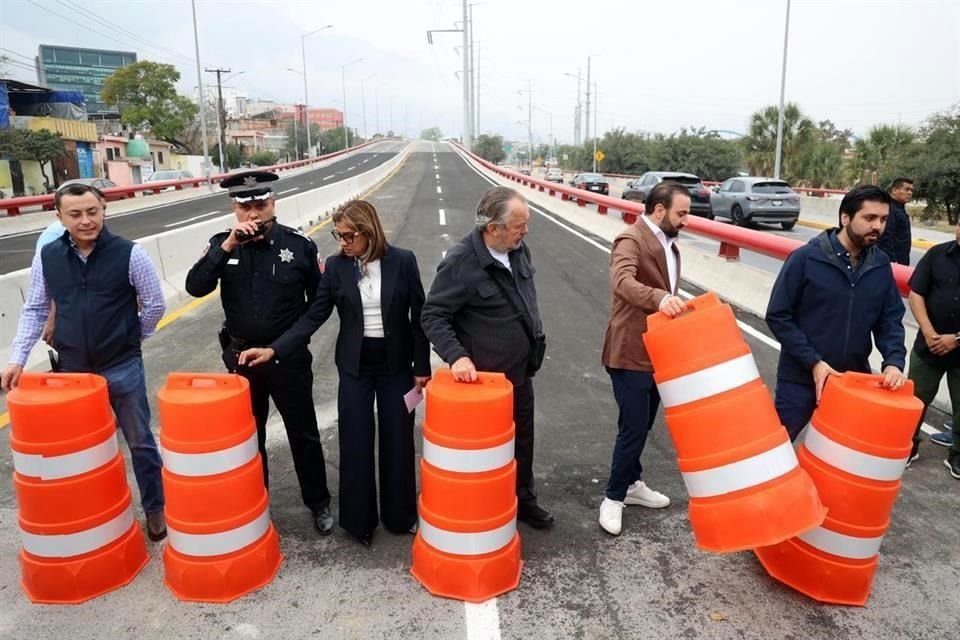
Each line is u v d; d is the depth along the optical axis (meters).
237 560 2.97
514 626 2.81
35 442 2.86
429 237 14.41
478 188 29.36
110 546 3.04
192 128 62.59
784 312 3.26
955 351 4.01
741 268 8.63
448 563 2.96
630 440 3.40
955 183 20.44
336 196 22.06
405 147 96.19
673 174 20.98
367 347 3.32
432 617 2.86
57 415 2.86
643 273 3.34
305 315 3.35
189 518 2.91
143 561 3.24
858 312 3.17
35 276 3.26
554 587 3.07
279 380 3.38
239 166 63.22
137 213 22.19
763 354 6.47
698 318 2.78
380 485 3.52
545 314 8.09
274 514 3.72
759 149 35.38
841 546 2.89
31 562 2.95
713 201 20.92
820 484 2.94
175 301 8.59
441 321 3.17
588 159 63.09
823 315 3.21
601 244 13.95
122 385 3.30
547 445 4.56
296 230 3.51
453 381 3.08
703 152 48.31
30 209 23.86
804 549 2.98
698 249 10.21
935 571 3.19
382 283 3.27
